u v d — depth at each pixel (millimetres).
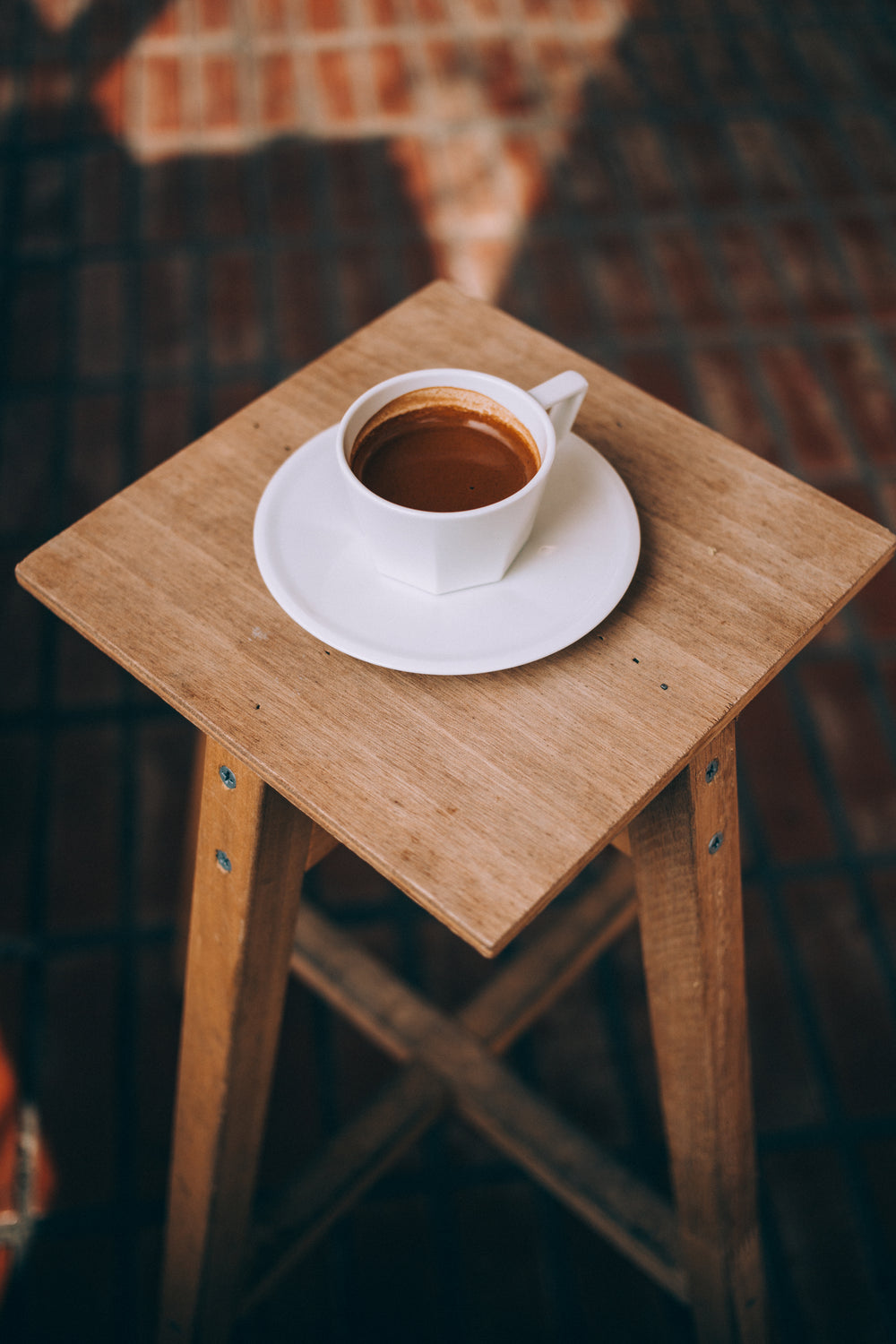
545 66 2518
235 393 1932
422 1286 1245
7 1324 1214
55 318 2023
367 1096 1335
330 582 828
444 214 2213
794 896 1473
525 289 2100
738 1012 968
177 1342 1141
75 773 1545
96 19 2543
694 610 845
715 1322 1121
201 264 2111
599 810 784
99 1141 1294
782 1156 1302
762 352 2021
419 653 801
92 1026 1359
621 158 2340
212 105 2379
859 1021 1387
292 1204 1159
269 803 853
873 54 2611
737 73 2545
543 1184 1244
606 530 849
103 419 1890
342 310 2051
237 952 913
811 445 1892
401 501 819
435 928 1455
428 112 2395
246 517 877
